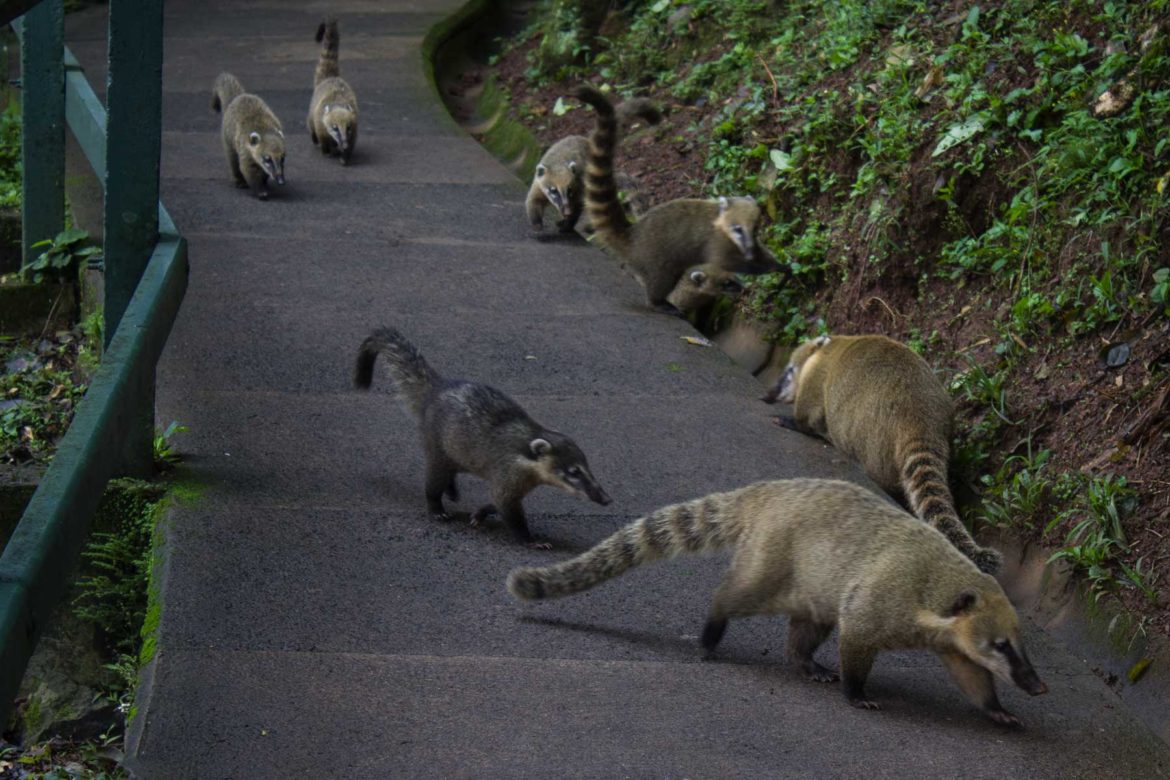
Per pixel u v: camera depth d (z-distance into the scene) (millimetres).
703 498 4859
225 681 4371
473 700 4355
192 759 3949
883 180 7898
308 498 5773
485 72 14984
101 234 8750
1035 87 7367
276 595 4965
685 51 11781
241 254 8953
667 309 8570
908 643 4328
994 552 5082
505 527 5699
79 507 3861
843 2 9945
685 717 4328
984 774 4105
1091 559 5164
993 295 6941
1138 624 4875
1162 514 5223
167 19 16047
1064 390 6141
